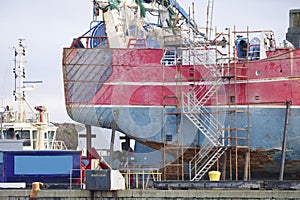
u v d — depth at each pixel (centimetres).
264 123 4847
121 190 4097
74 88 5044
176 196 3994
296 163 4909
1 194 4262
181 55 5031
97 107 5028
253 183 4059
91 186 4134
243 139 4878
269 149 4862
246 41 5088
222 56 4997
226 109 4897
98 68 5022
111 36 5153
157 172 4988
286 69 4797
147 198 4047
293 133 4800
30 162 4991
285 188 3972
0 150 5128
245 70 4894
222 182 4138
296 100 4775
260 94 4853
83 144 5122
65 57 5041
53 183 4941
